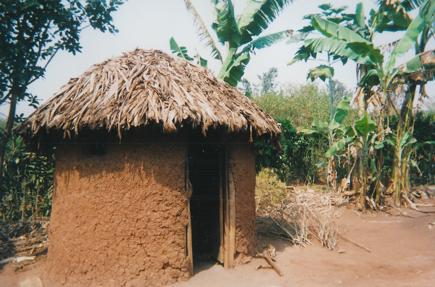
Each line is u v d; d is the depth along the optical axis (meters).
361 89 11.35
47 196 9.07
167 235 5.04
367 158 10.39
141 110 4.68
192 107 4.86
